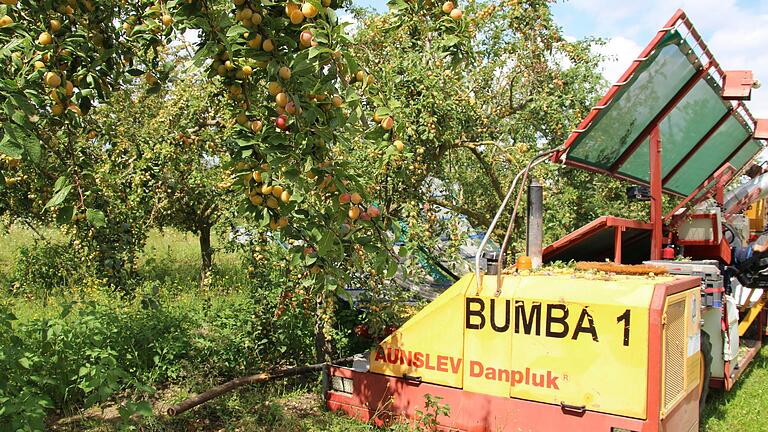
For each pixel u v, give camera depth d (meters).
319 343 6.38
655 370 3.89
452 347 4.62
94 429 4.88
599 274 4.55
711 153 7.19
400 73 7.02
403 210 6.71
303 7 2.85
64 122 3.51
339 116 3.16
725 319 5.90
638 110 5.45
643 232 6.05
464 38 3.82
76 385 5.00
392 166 6.21
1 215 10.13
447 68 6.93
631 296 4.02
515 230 8.55
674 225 6.64
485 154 8.74
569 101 9.03
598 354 4.05
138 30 3.62
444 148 7.67
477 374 4.49
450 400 4.59
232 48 3.10
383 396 4.98
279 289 6.38
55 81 3.01
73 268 8.92
